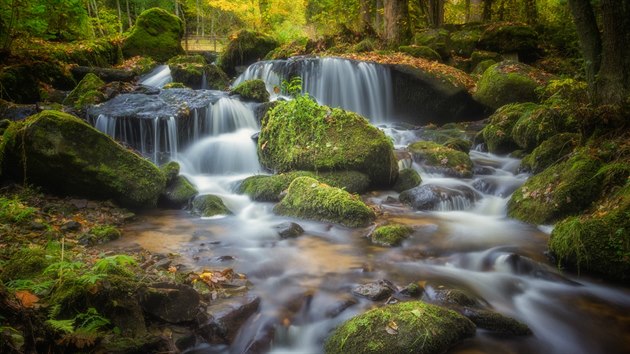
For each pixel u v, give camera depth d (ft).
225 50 60.90
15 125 22.89
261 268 16.98
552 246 18.15
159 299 12.19
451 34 60.90
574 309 14.82
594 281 16.61
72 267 12.64
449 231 21.30
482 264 17.80
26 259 13.41
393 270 17.12
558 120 30.12
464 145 34.42
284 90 44.88
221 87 46.44
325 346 12.58
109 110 31.40
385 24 64.85
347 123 27.78
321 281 16.01
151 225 21.72
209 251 18.58
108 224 20.95
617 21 23.52
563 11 65.21
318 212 22.75
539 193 22.61
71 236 18.51
